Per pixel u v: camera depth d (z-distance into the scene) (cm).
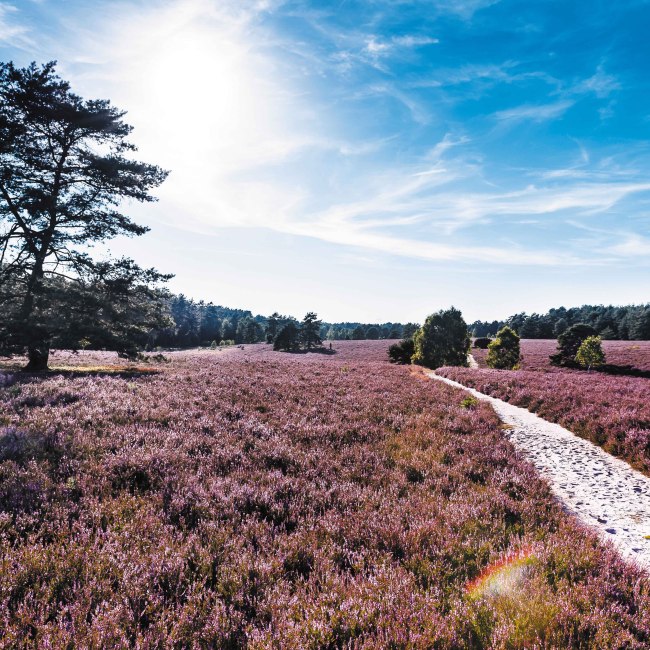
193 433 880
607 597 379
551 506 613
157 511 509
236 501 549
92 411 980
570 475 812
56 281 2091
